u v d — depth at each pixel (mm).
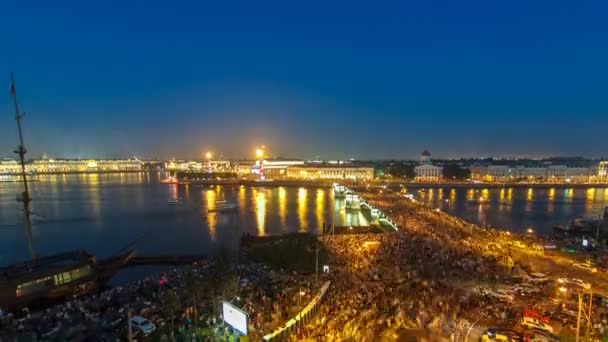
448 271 54750
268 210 164750
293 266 63281
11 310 50844
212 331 35781
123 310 41000
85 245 102500
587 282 50469
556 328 36688
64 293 56969
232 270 54969
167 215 149750
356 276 53750
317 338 35000
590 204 185250
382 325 37469
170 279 52688
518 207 174625
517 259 61531
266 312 40219
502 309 40969
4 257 91062
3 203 186125
